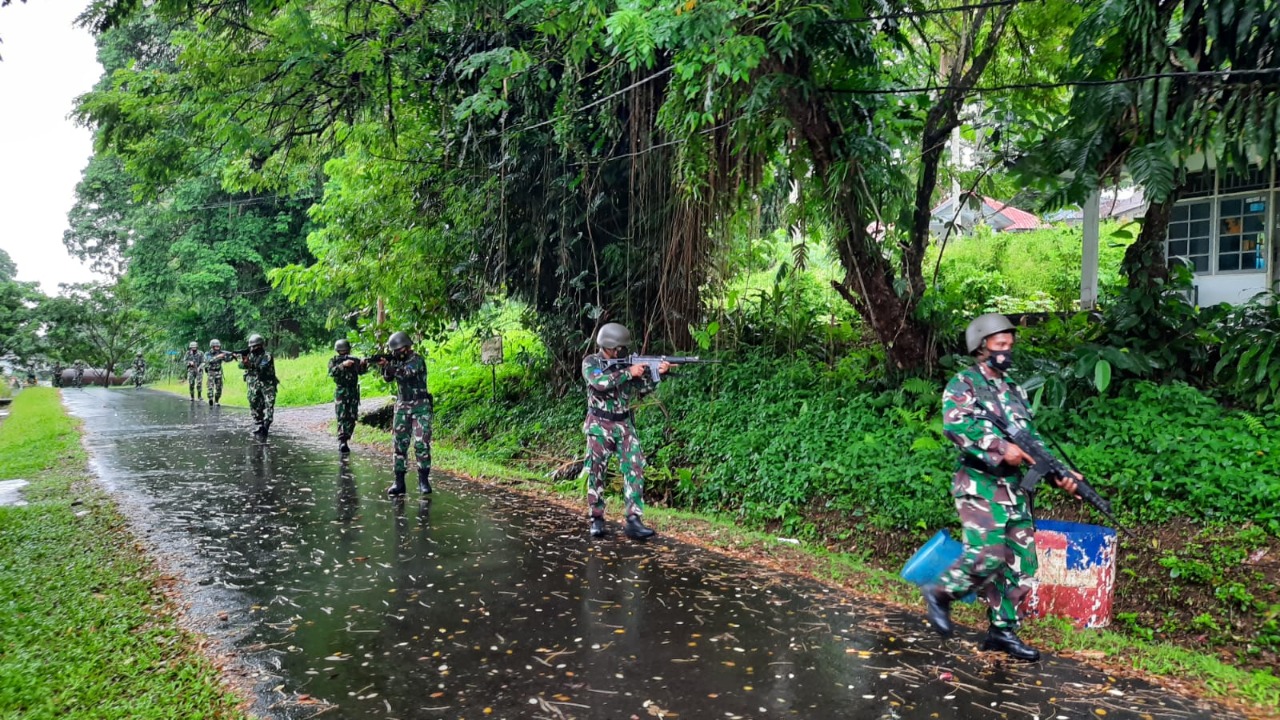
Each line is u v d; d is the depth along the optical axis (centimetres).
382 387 1414
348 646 445
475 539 690
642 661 423
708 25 613
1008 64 1031
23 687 380
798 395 961
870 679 400
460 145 1140
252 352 1409
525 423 1289
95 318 4494
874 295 866
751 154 813
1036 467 420
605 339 696
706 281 1045
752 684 394
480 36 1016
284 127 1219
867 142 766
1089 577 493
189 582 564
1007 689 390
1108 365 716
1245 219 1199
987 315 438
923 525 684
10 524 735
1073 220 1936
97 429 1577
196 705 370
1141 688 395
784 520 784
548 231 1149
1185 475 624
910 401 856
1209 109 616
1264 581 525
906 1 805
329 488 929
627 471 700
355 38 1049
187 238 3444
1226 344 732
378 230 1376
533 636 460
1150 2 620
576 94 962
